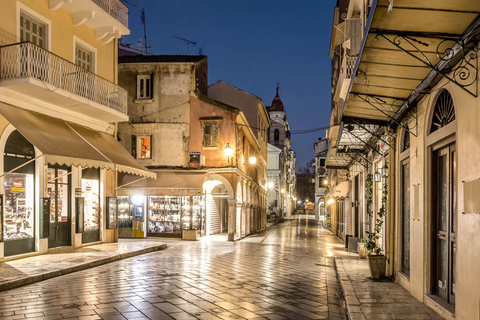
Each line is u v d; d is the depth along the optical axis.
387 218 10.17
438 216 7.17
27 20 12.93
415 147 8.05
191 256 14.80
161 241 21.36
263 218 38.69
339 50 20.06
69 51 14.73
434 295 7.11
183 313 6.71
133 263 12.53
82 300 7.51
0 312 6.64
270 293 8.54
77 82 13.90
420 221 7.54
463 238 5.49
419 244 7.59
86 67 15.98
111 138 16.84
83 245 15.87
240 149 25.53
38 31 13.38
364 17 11.09
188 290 8.59
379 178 12.01
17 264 11.12
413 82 6.96
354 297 7.72
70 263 11.33
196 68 23.53
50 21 13.75
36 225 13.13
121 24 16.58
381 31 5.12
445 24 4.88
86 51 15.98
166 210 22.61
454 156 6.41
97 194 17.06
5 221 12.00
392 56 5.90
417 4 4.45
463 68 5.50
